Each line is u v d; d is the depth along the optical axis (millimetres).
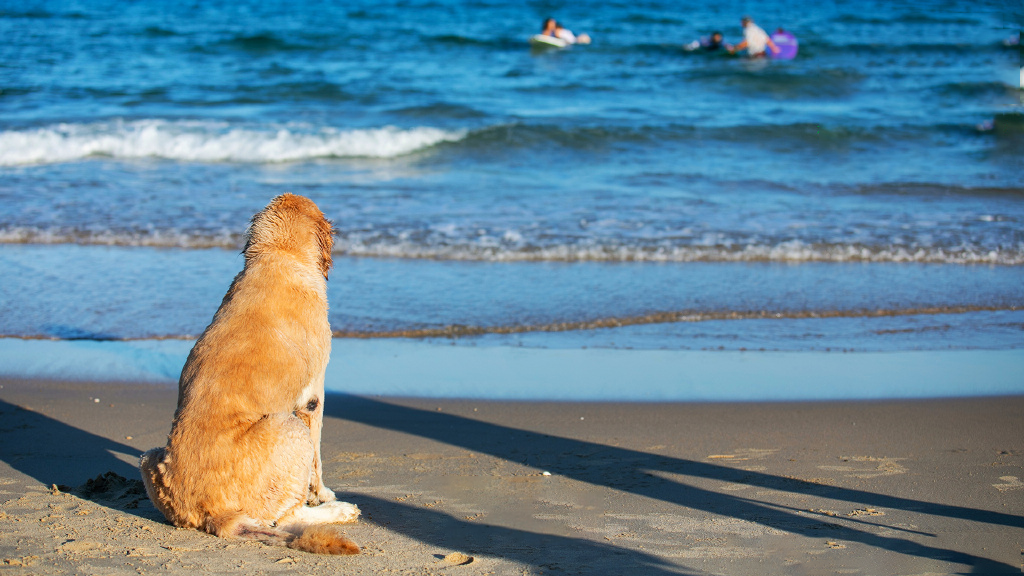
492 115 16406
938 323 7105
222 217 9734
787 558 3219
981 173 12984
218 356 3367
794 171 12977
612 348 6410
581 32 26953
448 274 8172
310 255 3697
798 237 9406
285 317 3502
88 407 5035
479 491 3928
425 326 6770
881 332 6867
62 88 17672
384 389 5500
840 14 31375
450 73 20484
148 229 9180
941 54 23438
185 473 3299
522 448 4547
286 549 3189
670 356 6246
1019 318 7238
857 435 4758
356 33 25125
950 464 4289
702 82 20078
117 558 3055
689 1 36094
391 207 10469
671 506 3754
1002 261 8891
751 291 7824
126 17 28141
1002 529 3492
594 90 19141
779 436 4746
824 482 4051
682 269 8500
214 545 3193
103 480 3848
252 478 3277
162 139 13445
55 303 7012
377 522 3541
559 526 3521
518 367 5965
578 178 12312
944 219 10352
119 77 19031
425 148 14094
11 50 21344
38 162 12617
